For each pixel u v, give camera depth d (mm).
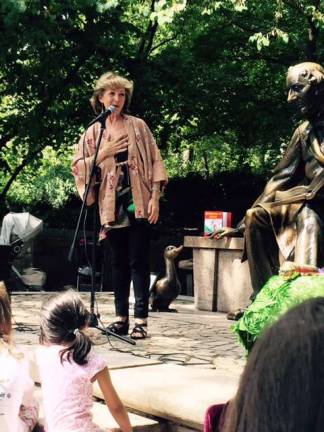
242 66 19781
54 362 3271
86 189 5617
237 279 9734
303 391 832
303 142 6168
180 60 17078
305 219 5941
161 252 19297
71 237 19875
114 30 15734
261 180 18266
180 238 19203
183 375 4156
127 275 5988
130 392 3809
